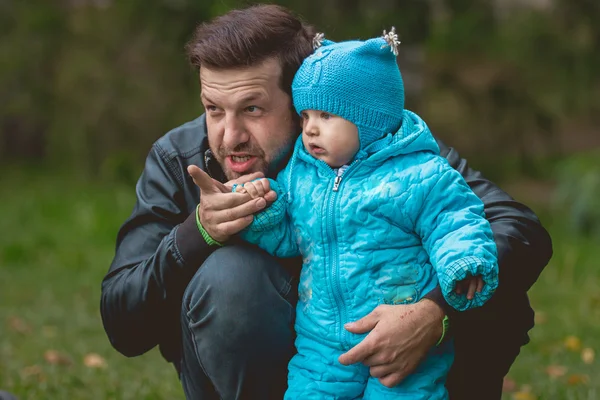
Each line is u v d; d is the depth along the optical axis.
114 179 16.48
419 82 14.68
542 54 14.62
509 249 4.38
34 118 18.08
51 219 15.13
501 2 15.34
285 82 4.48
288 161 4.64
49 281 11.82
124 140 16.61
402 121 4.44
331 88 4.28
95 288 11.42
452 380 4.63
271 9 4.61
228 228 4.27
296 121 4.59
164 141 4.98
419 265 4.26
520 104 14.63
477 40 14.67
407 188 4.20
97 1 16.25
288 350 4.47
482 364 4.62
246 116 4.46
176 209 4.84
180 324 4.81
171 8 12.70
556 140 15.60
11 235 14.15
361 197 4.24
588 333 8.96
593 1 14.54
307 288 4.39
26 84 16.98
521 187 16.28
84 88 16.20
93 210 14.92
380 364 4.10
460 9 14.52
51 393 6.95
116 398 6.81
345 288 4.27
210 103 4.46
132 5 13.49
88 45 16.14
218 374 4.40
